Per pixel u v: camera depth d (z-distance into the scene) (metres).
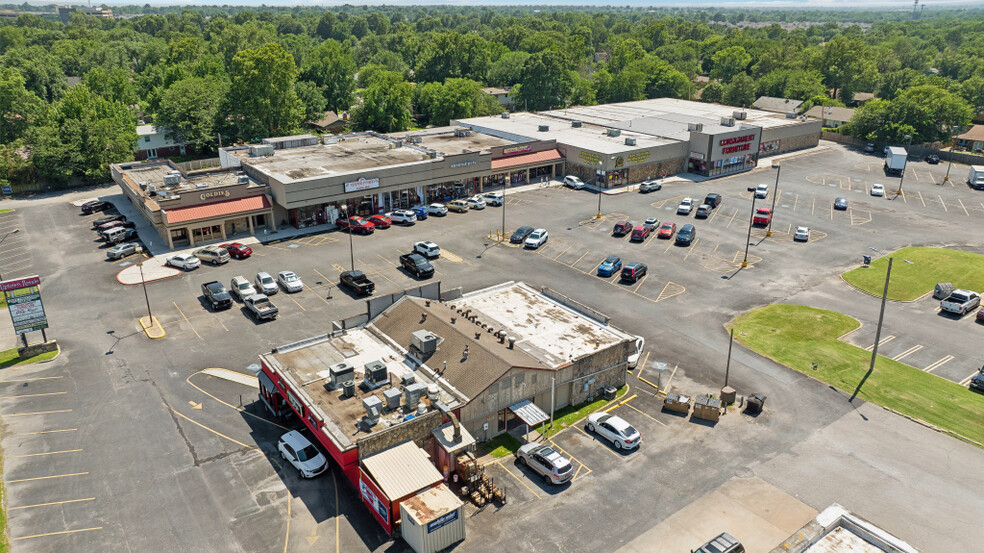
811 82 189.50
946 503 36.53
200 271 68.88
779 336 55.72
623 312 60.16
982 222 86.94
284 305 60.91
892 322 58.66
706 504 36.31
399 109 153.50
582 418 44.69
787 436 42.47
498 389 41.12
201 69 159.38
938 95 131.62
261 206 79.56
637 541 33.66
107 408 44.84
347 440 35.88
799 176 111.25
